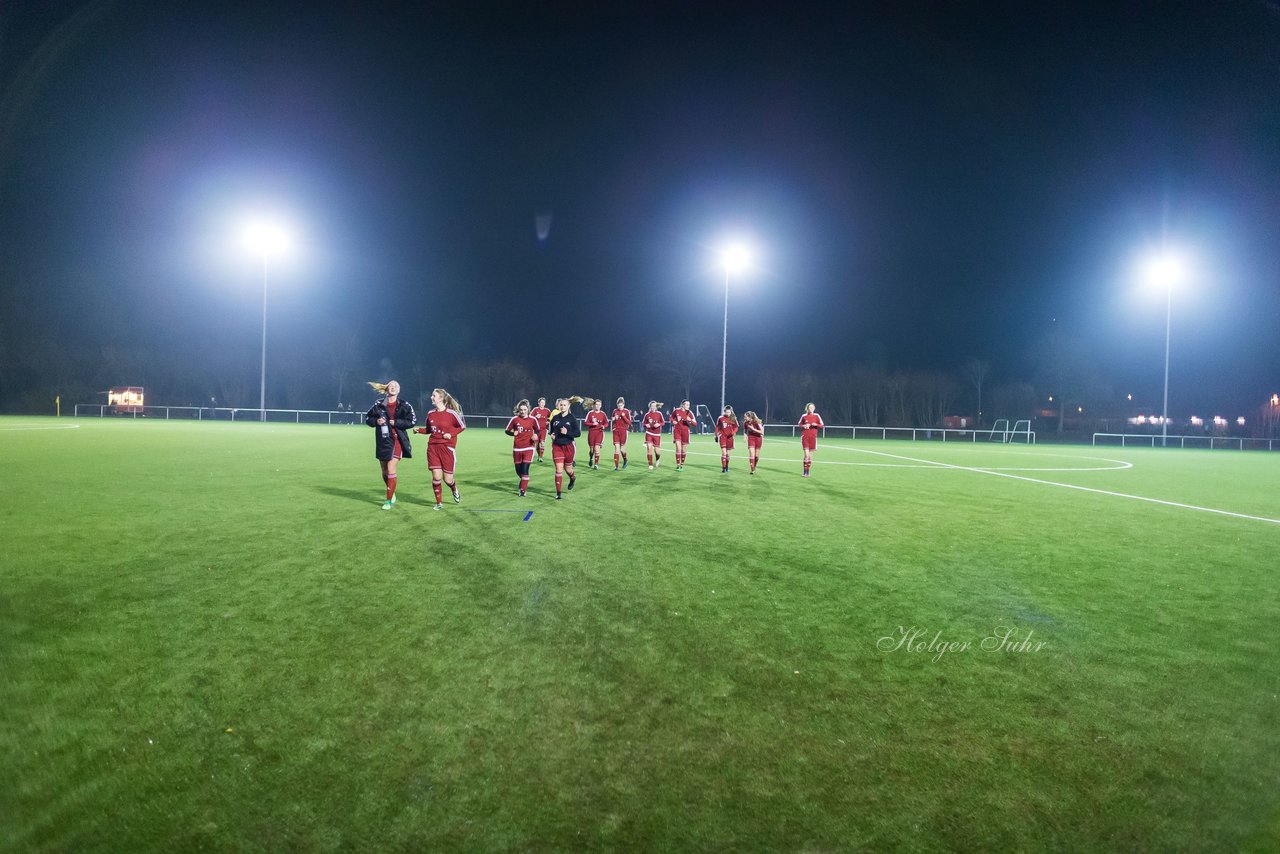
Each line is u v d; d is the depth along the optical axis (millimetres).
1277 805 3379
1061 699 4418
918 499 13383
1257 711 4305
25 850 2951
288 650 4895
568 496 12477
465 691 4336
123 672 4512
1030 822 3234
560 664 4758
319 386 70500
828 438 49156
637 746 3771
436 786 3398
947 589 6793
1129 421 64062
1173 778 3586
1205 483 18125
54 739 3734
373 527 9102
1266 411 65188
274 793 3338
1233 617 6098
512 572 6977
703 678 4598
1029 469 22062
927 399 71500
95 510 9977
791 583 6859
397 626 5383
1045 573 7555
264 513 9992
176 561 7168
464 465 18250
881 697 4395
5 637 5047
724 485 14836
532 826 3141
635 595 6309
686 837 3096
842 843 3082
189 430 33719
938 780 3533
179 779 3436
